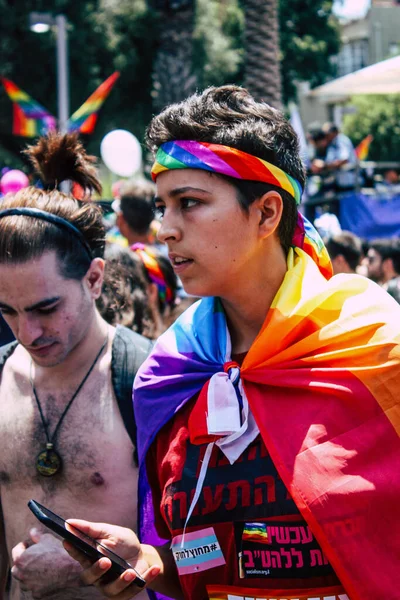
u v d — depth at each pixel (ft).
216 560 5.25
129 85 67.51
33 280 6.04
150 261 12.57
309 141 32.35
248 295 5.44
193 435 5.32
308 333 5.30
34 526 6.51
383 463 5.02
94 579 5.14
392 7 127.65
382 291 5.49
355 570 4.87
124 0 65.00
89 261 6.43
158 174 5.33
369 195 29.12
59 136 7.30
